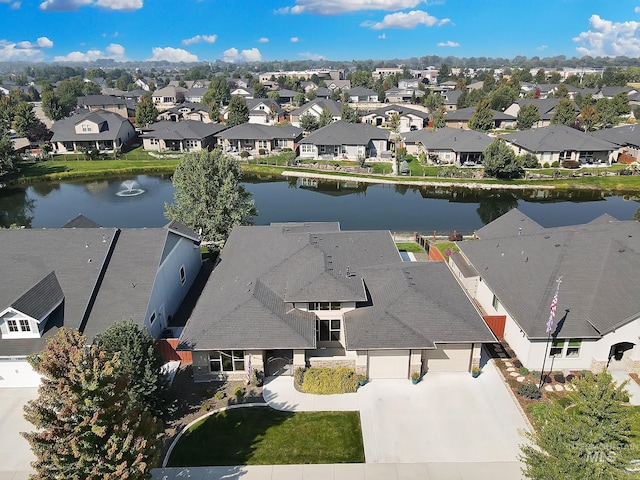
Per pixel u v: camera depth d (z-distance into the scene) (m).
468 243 38.53
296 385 27.20
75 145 97.50
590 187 72.62
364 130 92.88
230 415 25.20
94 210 65.69
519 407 25.52
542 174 77.38
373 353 27.17
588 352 27.88
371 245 35.72
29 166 87.00
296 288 29.34
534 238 34.88
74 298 28.77
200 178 43.50
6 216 63.38
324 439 23.52
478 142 83.44
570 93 161.12
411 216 61.88
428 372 28.33
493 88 173.50
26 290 28.67
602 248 31.39
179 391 27.27
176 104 169.62
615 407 16.75
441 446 23.00
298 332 27.33
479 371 28.00
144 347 23.47
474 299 36.62
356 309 29.41
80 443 16.52
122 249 32.22
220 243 43.81
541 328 27.22
